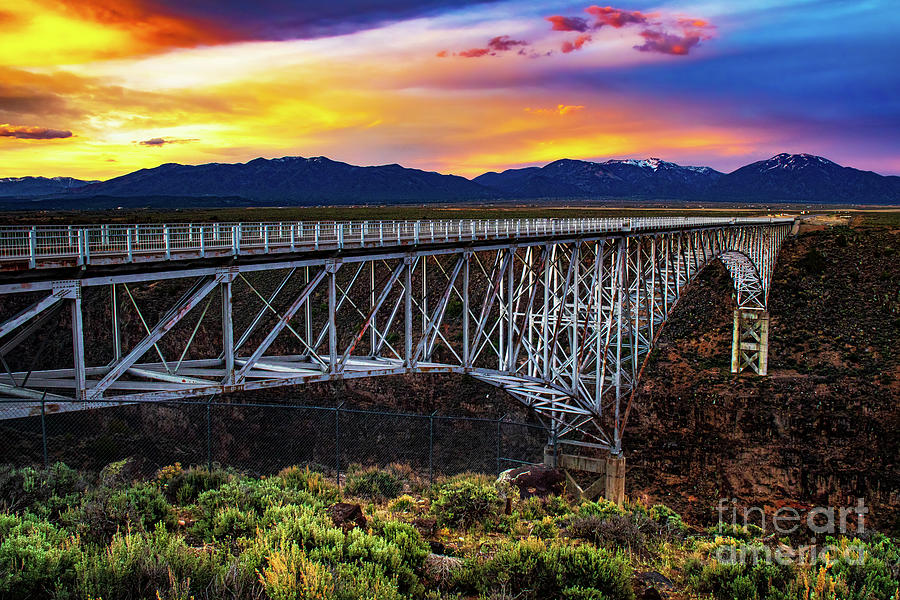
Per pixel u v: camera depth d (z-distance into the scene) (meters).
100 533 11.38
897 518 46.81
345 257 23.81
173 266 18.83
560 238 34.53
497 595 10.13
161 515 13.51
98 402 16.72
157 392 18.12
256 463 50.22
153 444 47.59
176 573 9.23
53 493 13.67
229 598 8.82
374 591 9.19
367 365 25.70
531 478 26.73
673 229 45.22
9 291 15.16
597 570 10.95
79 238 16.41
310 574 8.98
